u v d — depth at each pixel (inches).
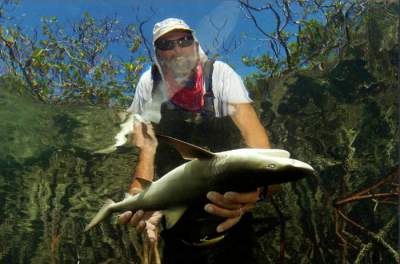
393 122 62.3
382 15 65.2
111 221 61.7
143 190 38.4
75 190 63.2
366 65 65.5
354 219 61.3
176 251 54.6
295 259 59.1
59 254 60.2
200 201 34.8
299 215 60.5
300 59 63.5
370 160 62.6
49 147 65.3
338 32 64.4
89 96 64.7
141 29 60.4
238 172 32.0
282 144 63.5
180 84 55.1
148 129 57.2
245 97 55.0
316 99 64.3
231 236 56.6
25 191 63.5
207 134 54.6
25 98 65.6
